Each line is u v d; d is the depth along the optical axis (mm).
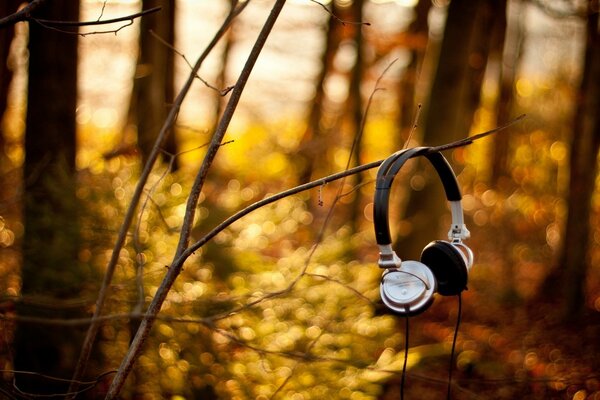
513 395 6164
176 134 6414
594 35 8445
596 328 8117
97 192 4418
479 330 8531
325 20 13922
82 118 8258
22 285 4152
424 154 1481
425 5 13461
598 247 10414
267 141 14914
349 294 4875
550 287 10039
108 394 1714
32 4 1633
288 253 5848
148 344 4059
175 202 4715
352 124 14242
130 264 4270
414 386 5895
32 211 4250
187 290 4312
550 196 12156
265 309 4547
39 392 4020
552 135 12422
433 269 1554
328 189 13266
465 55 9047
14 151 8102
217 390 4137
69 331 4109
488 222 12148
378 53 14211
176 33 6625
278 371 4227
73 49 4477
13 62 7152
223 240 5156
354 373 4367
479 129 13641
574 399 6172
